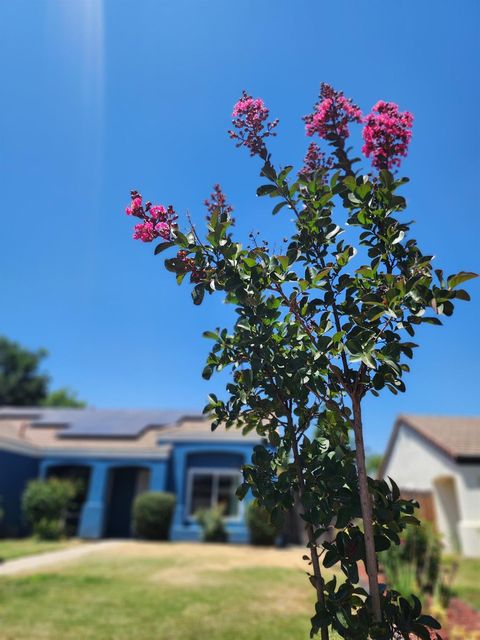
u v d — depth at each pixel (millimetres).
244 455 15961
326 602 1891
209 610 6387
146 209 2311
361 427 2039
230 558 11352
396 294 1897
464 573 10094
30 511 15055
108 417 21453
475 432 17094
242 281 2102
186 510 15664
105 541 15047
